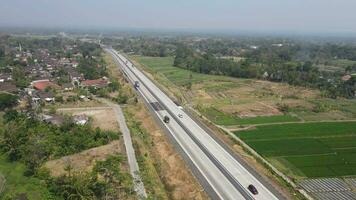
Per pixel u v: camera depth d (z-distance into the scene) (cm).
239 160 8312
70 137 9219
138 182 6888
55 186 7100
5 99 12750
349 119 13038
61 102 13712
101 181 6531
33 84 16388
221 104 14812
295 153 9444
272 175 7825
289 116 13262
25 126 9906
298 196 6994
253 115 13275
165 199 6669
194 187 6956
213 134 10175
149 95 15275
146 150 9031
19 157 8681
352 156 9281
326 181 7881
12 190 7281
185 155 8481
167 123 11112
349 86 18638
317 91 18300
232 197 6612
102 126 10981
